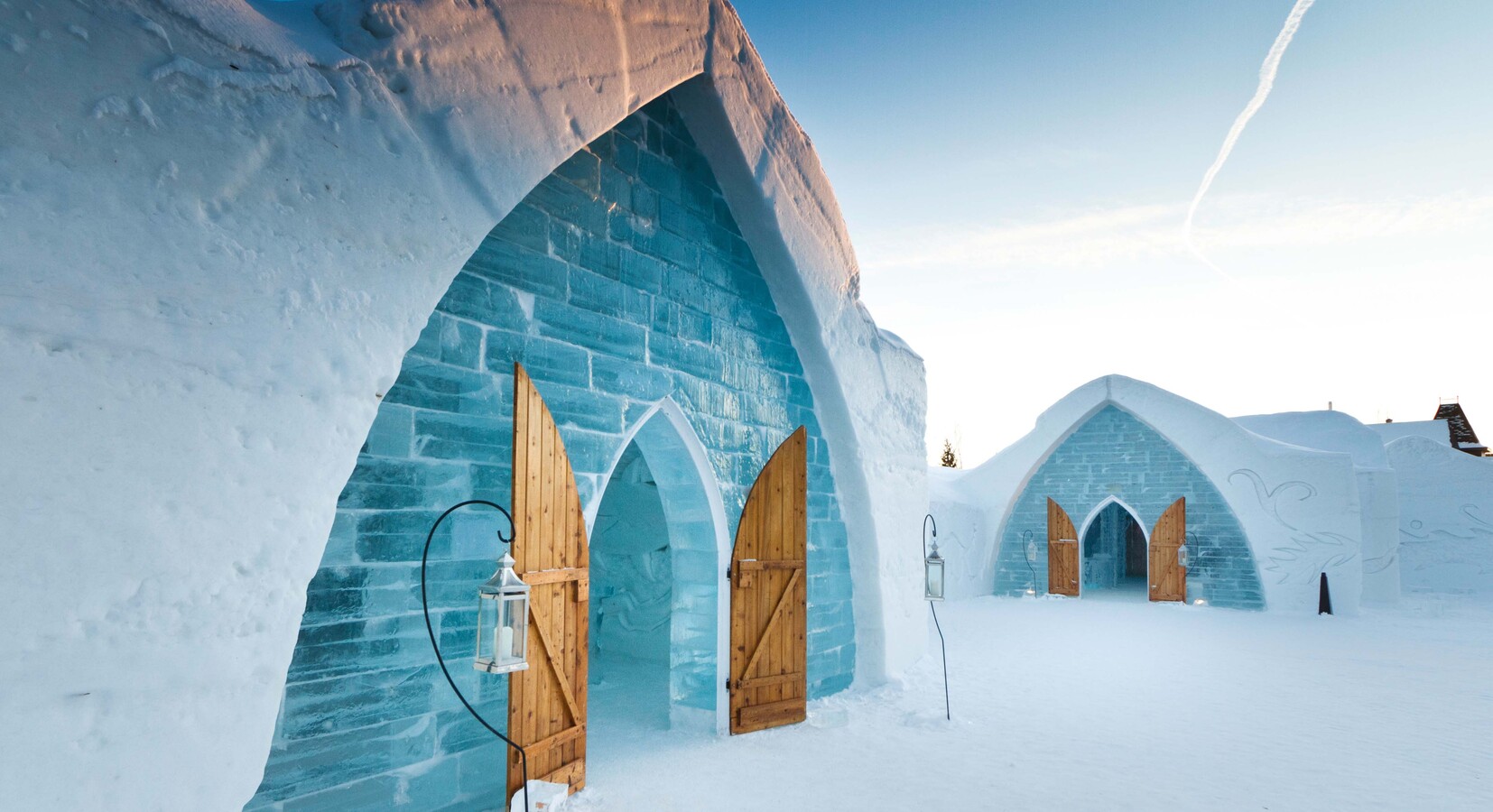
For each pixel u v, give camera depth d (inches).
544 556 182.9
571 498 194.1
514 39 166.1
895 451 347.6
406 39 145.5
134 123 107.7
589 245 214.1
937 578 274.7
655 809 187.8
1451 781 217.8
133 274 106.8
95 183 103.9
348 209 132.8
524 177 166.1
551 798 177.2
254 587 119.0
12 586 96.3
